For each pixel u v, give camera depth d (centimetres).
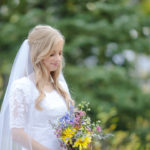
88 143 348
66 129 339
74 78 1001
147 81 1273
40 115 357
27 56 373
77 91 949
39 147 342
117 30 1078
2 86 1002
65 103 391
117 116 1058
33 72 374
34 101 356
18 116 344
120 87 1085
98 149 834
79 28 1062
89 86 1059
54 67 370
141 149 962
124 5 1150
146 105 1078
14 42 1060
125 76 1088
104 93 1045
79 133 340
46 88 377
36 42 365
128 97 1047
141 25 1143
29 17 1038
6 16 1168
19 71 372
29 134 347
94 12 1123
